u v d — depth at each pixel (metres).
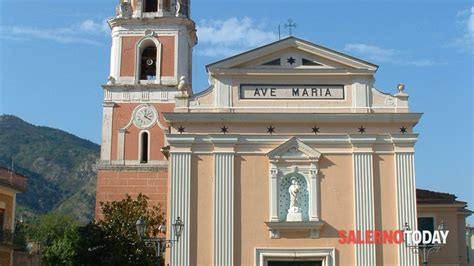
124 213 44.00
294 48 35.34
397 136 34.00
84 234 43.28
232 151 34.00
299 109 34.72
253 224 33.34
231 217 33.28
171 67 51.00
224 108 34.69
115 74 50.81
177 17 51.44
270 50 35.16
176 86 50.34
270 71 34.94
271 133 34.31
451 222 40.66
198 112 34.41
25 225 86.62
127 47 51.34
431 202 40.66
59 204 159.12
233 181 33.72
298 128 34.38
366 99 34.75
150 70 51.97
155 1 52.75
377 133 34.22
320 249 33.00
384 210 33.41
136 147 49.44
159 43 51.41
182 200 33.50
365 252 32.91
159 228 38.94
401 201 33.41
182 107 34.81
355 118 34.22
